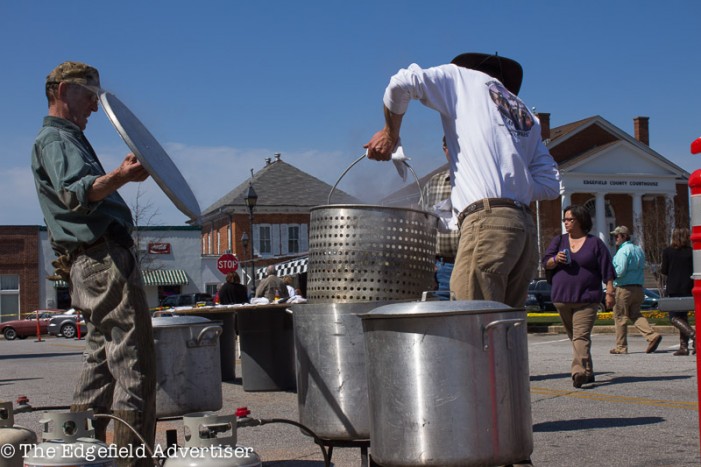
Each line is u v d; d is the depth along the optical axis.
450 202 4.53
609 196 58.81
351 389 3.76
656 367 9.15
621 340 11.52
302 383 3.91
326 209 3.88
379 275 3.81
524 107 4.40
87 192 3.32
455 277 4.12
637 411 5.88
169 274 54.38
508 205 4.06
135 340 3.48
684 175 58.09
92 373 3.71
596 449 4.57
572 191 55.88
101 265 3.48
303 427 3.64
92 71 3.74
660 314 22.89
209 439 2.74
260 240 58.28
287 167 62.34
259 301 8.34
